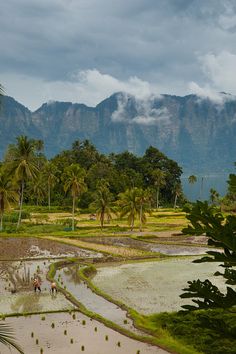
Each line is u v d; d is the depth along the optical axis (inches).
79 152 6363.2
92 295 1446.9
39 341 953.5
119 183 5408.5
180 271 1900.8
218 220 292.0
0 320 1120.8
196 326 325.1
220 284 1566.2
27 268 1950.1
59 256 2269.9
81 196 4729.3
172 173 6717.5
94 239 2847.0
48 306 1279.5
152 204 5871.1
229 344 863.7
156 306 1307.8
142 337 967.6
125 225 3636.8
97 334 1010.1
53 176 4643.2
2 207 2957.7
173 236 3004.4
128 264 2108.8
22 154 3011.8
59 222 3688.5
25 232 3088.1
